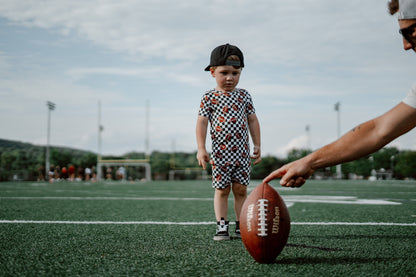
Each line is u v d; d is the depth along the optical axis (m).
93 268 1.91
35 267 1.93
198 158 3.15
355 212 4.54
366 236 2.80
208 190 10.59
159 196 7.68
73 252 2.28
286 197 7.40
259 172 38.16
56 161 50.75
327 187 12.71
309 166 1.42
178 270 1.86
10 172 28.17
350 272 1.79
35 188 11.76
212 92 3.30
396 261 2.02
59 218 3.90
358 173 45.59
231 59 3.22
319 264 1.96
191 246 2.48
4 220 3.71
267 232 1.90
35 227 3.26
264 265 1.95
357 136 1.37
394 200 6.55
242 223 2.00
